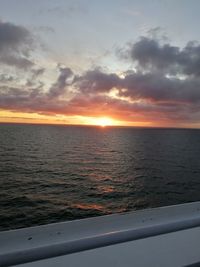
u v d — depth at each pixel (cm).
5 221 1675
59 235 148
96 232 155
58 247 139
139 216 177
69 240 145
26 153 4884
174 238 163
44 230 149
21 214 1822
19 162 3897
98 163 4141
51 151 5447
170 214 187
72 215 1898
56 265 128
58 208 2028
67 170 3541
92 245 145
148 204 2191
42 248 136
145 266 134
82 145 6944
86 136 11012
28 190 2470
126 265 133
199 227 179
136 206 2145
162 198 2348
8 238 138
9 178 2875
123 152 5534
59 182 2878
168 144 7631
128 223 169
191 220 183
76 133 13300
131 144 7531
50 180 2947
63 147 6275
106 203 2217
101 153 5344
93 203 2206
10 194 2283
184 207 198
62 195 2397
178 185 2775
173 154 5212
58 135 10962
